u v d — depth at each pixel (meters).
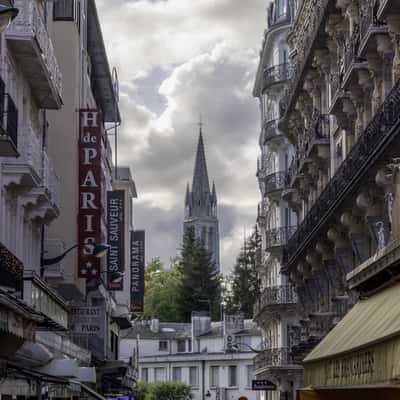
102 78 62.09
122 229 61.00
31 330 25.91
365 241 33.72
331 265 39.91
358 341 14.64
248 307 141.00
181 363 105.31
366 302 19.14
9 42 29.23
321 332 39.81
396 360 11.94
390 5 26.66
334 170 41.16
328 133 42.53
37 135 36.34
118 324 74.62
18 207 31.88
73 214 41.75
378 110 28.03
